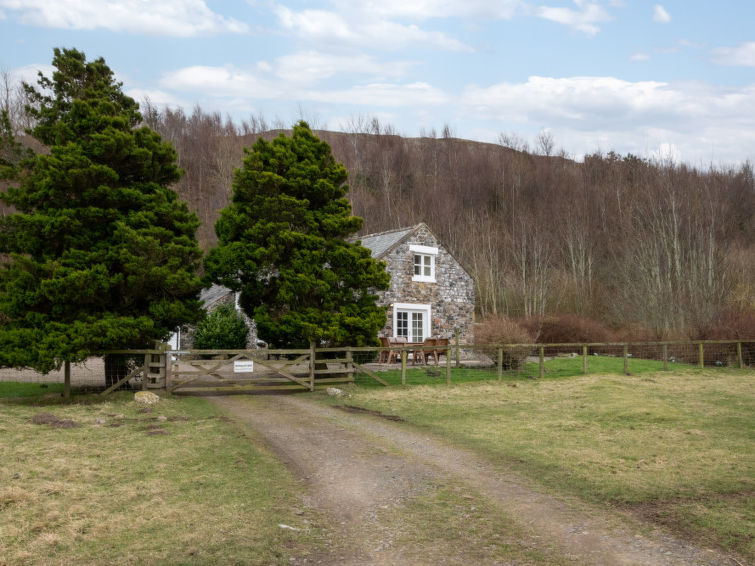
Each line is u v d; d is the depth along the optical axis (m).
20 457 8.17
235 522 5.96
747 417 11.81
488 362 20.84
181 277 13.96
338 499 6.81
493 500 6.81
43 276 12.97
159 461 8.20
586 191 58.84
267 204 16.27
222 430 10.34
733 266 37.75
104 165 13.67
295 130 17.47
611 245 48.50
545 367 20.33
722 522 6.02
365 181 62.19
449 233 52.50
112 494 6.76
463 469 8.12
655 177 57.00
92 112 13.95
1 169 13.98
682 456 8.71
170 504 6.47
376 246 25.25
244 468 7.96
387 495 6.98
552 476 7.77
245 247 16.27
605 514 6.32
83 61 16.44
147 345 15.05
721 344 22.91
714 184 52.03
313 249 16.75
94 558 5.07
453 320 25.09
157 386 14.48
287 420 11.67
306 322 16.20
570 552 5.33
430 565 5.05
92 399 13.51
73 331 12.82
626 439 9.88
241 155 62.12
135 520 5.97
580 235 47.84
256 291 16.86
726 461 8.41
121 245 13.69
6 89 30.75
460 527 5.96
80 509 6.21
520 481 7.55
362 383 17.02
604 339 30.03
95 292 13.29
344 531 5.83
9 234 13.63
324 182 16.89
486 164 64.31
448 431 10.65
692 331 25.97
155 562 5.01
